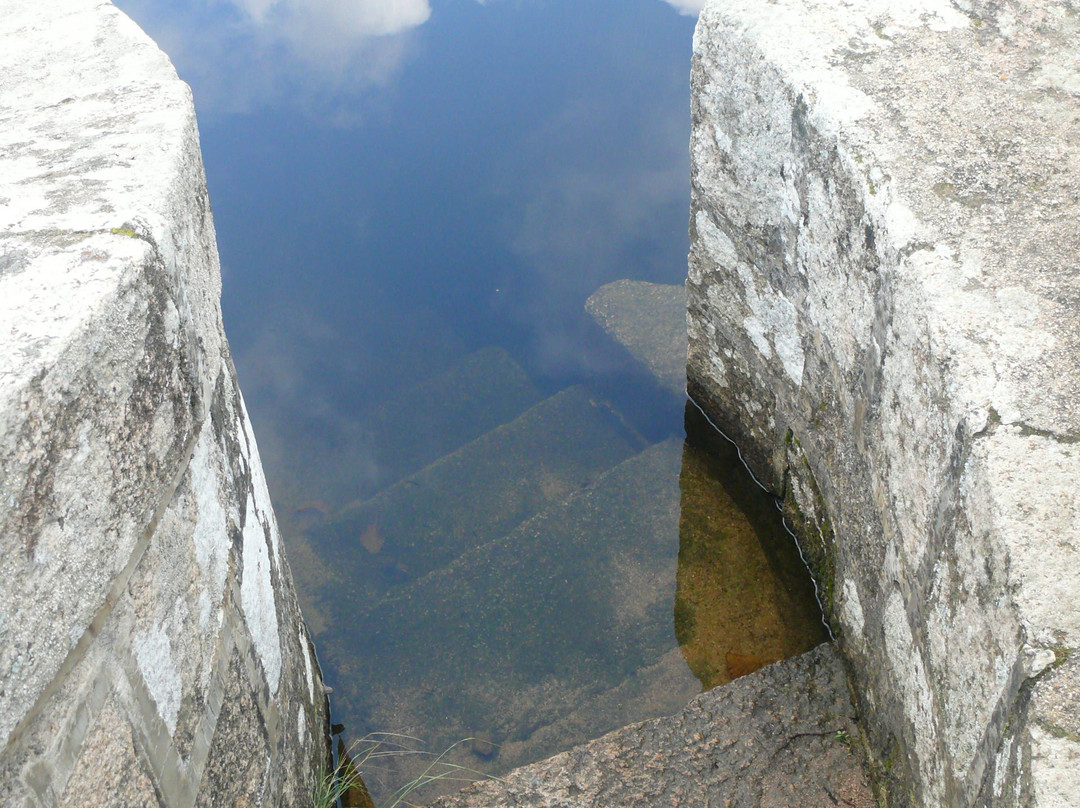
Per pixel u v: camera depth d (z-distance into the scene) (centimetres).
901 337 168
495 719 249
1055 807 106
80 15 204
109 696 105
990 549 129
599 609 273
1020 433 134
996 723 126
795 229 225
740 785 201
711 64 245
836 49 214
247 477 168
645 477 314
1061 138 185
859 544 209
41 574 91
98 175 131
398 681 262
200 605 132
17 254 110
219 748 139
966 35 214
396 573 303
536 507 323
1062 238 162
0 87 177
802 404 248
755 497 299
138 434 111
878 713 196
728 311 283
